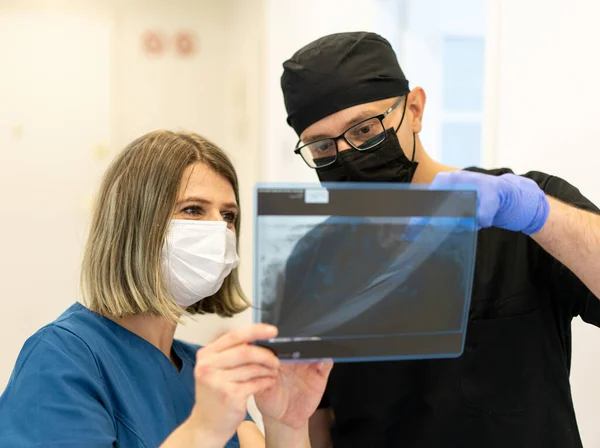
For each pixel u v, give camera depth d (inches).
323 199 36.9
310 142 56.4
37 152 131.2
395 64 56.7
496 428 50.4
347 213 37.2
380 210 37.5
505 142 75.7
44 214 131.7
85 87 133.3
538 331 51.3
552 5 68.2
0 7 129.0
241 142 139.8
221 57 141.9
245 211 136.6
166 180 49.4
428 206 38.0
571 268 43.9
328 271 36.9
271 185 36.4
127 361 49.3
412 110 58.3
